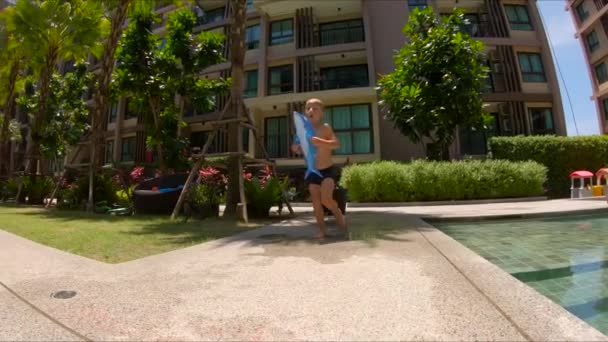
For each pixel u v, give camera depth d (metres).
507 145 12.73
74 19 12.17
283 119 17.34
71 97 18.69
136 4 11.36
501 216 5.19
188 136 19.77
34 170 12.80
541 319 1.31
